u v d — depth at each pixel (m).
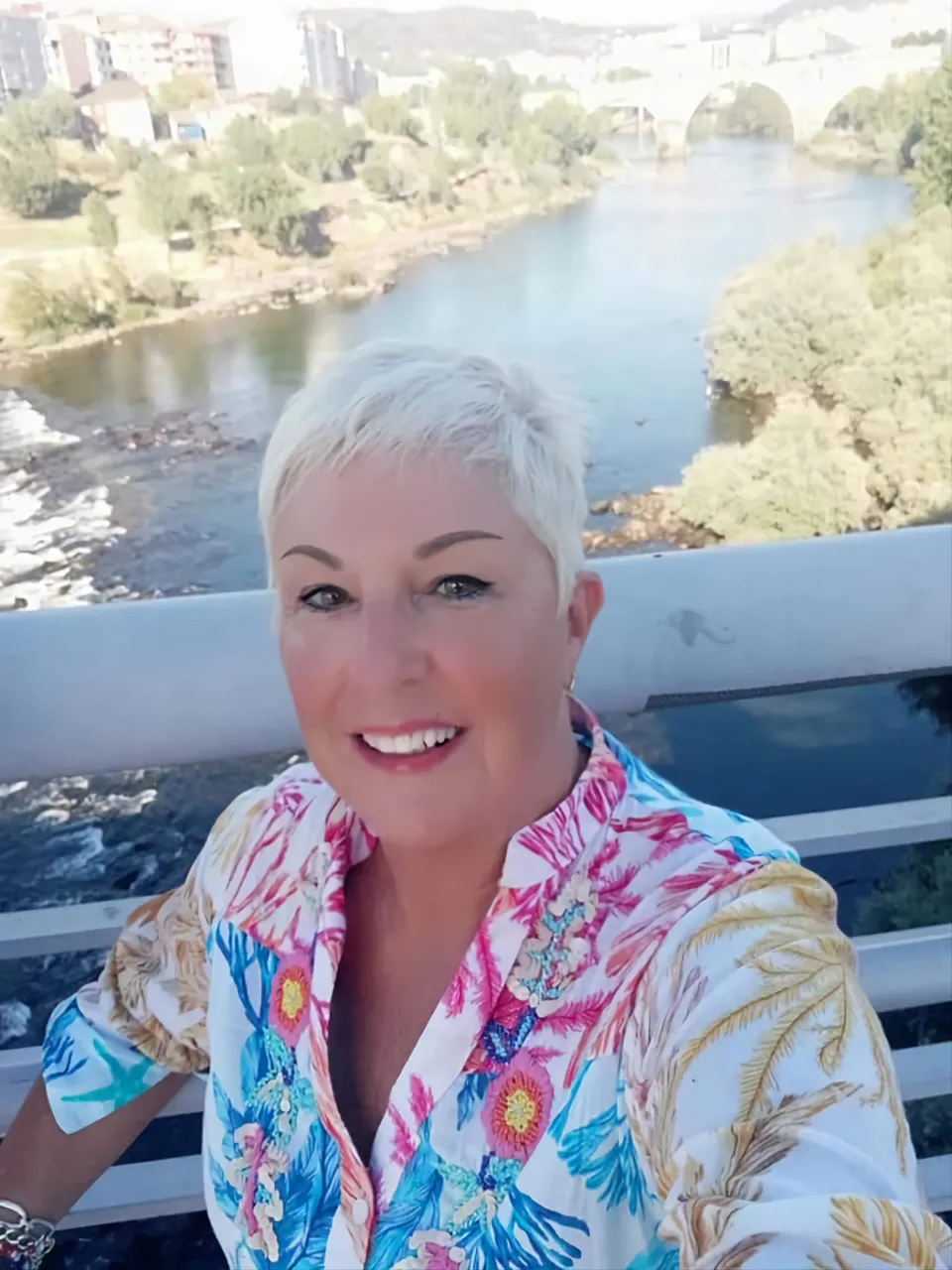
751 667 1.24
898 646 1.25
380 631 0.74
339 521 0.75
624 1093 0.70
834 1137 0.59
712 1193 0.60
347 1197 0.78
